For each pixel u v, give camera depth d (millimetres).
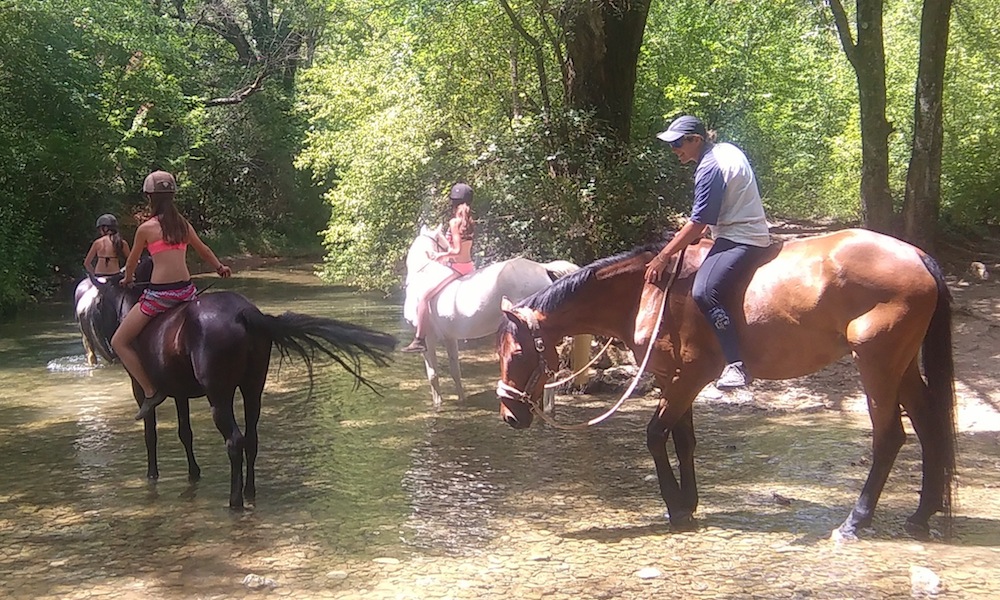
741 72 23078
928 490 5141
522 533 5418
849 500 5922
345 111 17766
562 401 9328
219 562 4992
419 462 7094
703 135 5348
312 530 5520
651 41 20062
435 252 9305
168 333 6020
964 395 8477
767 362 5207
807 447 7305
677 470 6773
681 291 5402
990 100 18203
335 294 19281
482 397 9609
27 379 10797
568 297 5633
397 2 15844
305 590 4566
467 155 13609
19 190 19422
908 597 4277
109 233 11320
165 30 24656
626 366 9922
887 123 12672
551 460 7113
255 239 30562
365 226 15727
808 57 28078
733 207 5262
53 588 4641
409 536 5387
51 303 18703
